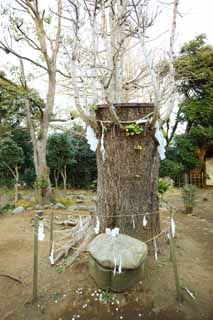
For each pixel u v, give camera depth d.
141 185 3.08
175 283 2.52
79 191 9.39
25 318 2.20
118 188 3.07
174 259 2.46
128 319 2.16
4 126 8.59
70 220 4.97
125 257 2.38
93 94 3.16
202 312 2.23
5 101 8.00
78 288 2.54
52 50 6.53
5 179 8.59
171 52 3.12
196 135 9.87
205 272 2.88
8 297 2.49
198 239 3.96
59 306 2.33
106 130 3.06
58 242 3.71
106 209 3.13
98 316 2.20
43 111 7.00
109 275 2.42
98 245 2.56
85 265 2.89
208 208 6.26
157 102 2.79
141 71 4.51
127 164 3.04
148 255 3.04
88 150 10.26
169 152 10.56
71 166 9.78
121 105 3.01
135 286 2.49
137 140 3.03
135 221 3.06
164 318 2.16
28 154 9.47
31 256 3.32
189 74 8.95
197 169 10.18
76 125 8.52
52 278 2.76
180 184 9.81
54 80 6.75
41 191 6.75
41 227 2.83
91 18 3.24
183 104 10.30
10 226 4.83
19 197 7.60
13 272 2.92
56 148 8.33
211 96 9.71
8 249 3.63
